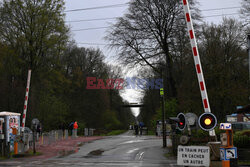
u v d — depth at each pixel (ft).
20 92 115.75
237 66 108.68
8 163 48.34
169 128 99.71
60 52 133.18
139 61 119.96
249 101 76.84
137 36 119.55
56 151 68.95
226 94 75.20
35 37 122.72
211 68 78.69
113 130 195.52
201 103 76.38
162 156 57.26
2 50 114.73
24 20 121.39
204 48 90.53
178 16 114.01
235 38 126.93
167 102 100.12
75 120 172.65
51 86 140.97
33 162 49.39
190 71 83.30
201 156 32.91
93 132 161.48
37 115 118.73
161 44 118.11
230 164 29.94
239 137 49.75
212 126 35.06
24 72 124.57
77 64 200.23
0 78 115.65
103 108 195.11
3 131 59.77
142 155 58.90
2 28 118.62
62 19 127.85
